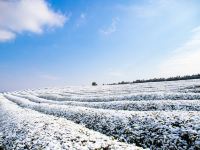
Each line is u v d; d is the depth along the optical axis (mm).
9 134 18938
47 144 14242
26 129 18625
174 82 85062
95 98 52812
